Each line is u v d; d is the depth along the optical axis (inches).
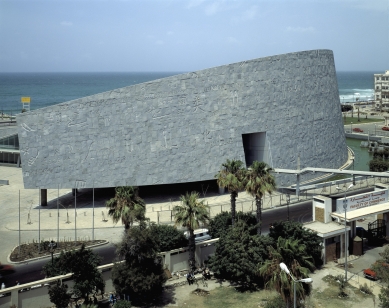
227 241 1768.0
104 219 2536.9
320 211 2089.1
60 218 2568.9
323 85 3535.9
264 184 1904.5
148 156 2812.5
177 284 1774.1
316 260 1935.3
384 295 1546.5
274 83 3134.8
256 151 3193.9
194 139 2893.7
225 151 2974.9
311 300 1625.2
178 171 2874.0
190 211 1786.4
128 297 1610.5
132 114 2765.7
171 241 1891.0
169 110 2827.3
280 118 3176.7
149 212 2620.6
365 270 1819.6
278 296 1475.1
